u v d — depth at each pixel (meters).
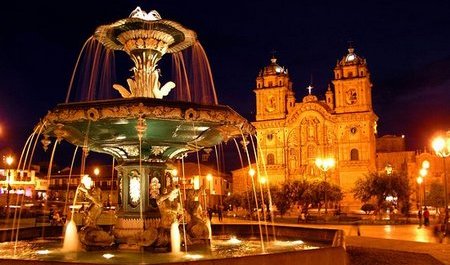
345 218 48.00
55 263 6.60
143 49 12.39
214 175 88.25
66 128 11.19
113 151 12.42
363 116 82.25
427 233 30.86
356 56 85.88
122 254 11.02
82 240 11.60
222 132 12.04
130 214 11.80
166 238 11.33
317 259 7.74
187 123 11.12
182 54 17.86
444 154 25.80
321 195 56.00
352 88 84.44
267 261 7.07
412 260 14.78
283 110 89.56
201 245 11.95
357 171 81.19
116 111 10.24
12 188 59.75
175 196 11.78
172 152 12.48
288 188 57.03
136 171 12.01
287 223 44.94
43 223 34.75
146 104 10.27
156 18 12.24
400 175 54.91
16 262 6.75
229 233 17.73
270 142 88.62
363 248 17.58
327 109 85.69
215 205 70.12
